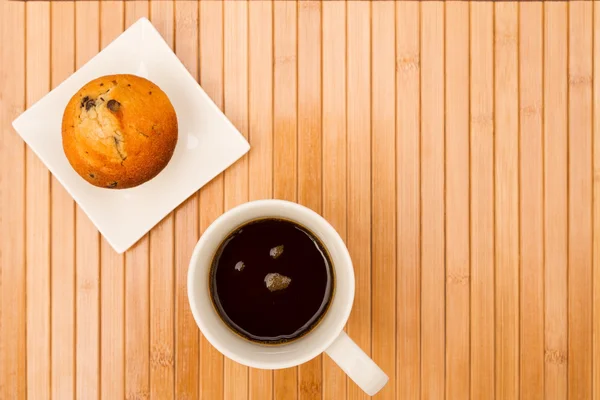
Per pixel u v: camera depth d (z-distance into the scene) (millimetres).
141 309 616
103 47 615
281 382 618
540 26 622
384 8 618
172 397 616
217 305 554
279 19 615
